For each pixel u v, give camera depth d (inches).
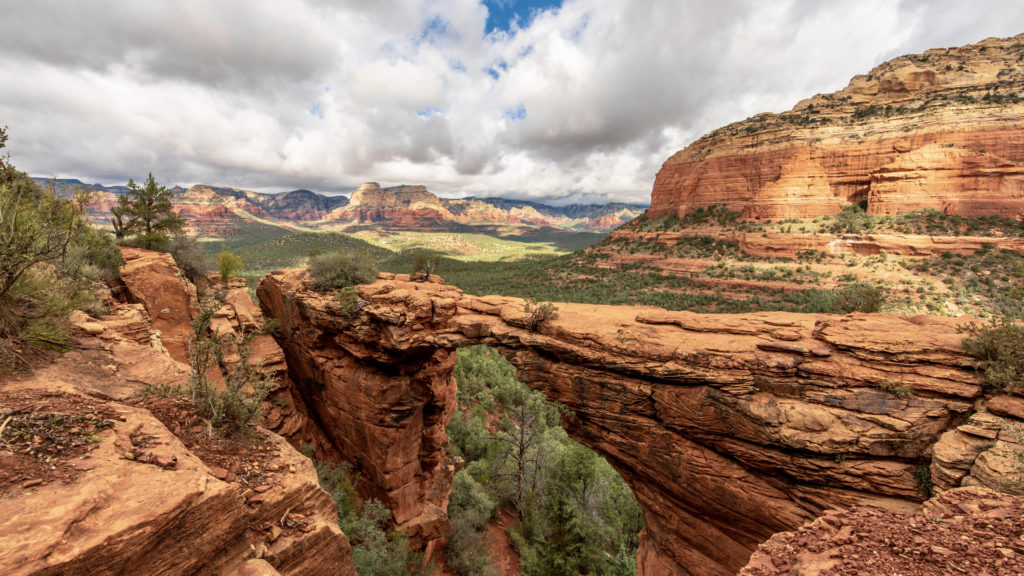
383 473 934.4
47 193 365.4
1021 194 2583.7
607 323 686.5
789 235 3233.3
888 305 2105.1
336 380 976.3
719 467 554.9
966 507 247.1
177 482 196.5
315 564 277.7
